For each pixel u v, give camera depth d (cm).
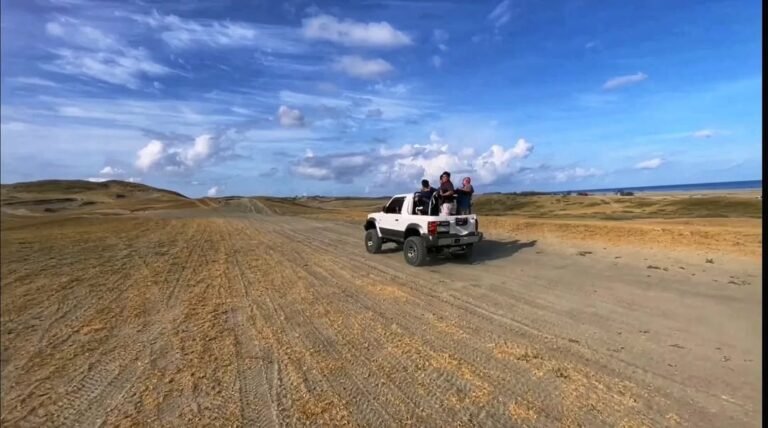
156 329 664
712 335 560
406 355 527
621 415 379
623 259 1064
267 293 862
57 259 1364
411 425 376
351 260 1237
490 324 634
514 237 1557
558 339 565
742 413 377
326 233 2069
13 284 1004
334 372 488
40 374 520
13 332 670
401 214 1239
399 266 1126
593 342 551
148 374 504
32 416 427
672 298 731
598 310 685
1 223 4375
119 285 972
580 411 387
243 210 6656
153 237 2072
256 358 536
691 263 976
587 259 1095
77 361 554
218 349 570
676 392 417
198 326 668
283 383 465
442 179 1180
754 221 1705
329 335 607
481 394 425
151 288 934
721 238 1142
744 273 867
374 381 462
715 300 708
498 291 829
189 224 3191
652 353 511
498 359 507
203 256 1385
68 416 423
